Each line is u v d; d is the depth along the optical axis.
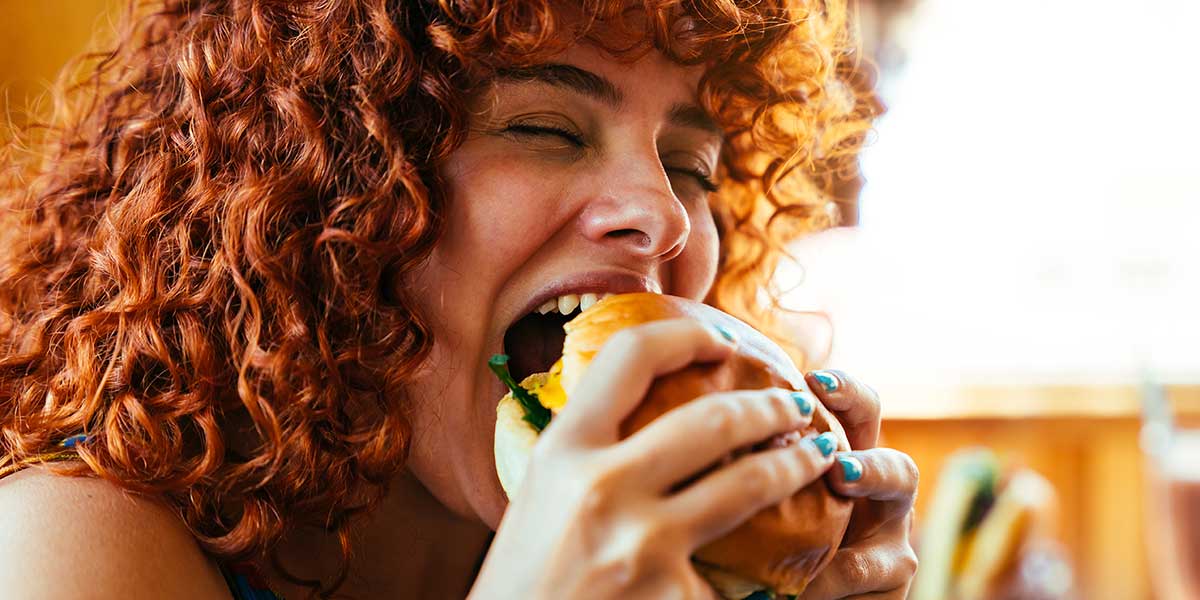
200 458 1.13
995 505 2.27
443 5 1.16
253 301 1.15
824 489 0.94
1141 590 4.02
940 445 4.10
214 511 1.13
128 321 1.18
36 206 1.46
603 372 0.84
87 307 1.29
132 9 1.56
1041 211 4.63
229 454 1.19
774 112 1.61
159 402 1.14
